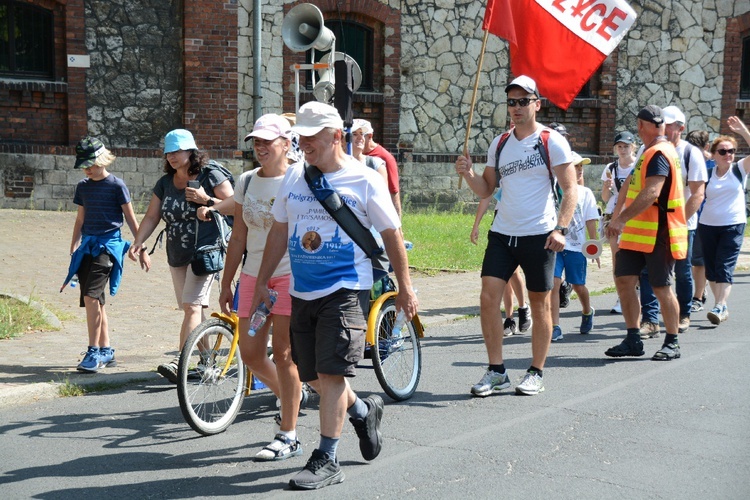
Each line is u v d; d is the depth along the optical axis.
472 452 7.21
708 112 27.75
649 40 27.20
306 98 23.97
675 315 10.51
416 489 6.39
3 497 6.35
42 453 7.35
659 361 10.46
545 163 8.69
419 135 25.39
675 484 6.43
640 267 10.52
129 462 7.13
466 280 16.77
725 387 9.21
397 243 6.43
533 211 8.73
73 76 21.97
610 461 6.94
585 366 10.28
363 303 6.46
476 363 10.57
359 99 24.59
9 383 9.16
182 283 9.47
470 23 25.48
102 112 22.34
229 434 7.93
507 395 9.05
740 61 27.75
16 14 21.69
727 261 12.80
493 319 9.03
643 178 10.40
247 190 7.44
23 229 19.17
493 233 9.01
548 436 7.60
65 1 21.78
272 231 6.75
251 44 23.14
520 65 11.18
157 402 8.95
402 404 8.80
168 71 22.77
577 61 11.00
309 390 9.10
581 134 27.34
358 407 6.74
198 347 8.11
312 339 6.58
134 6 22.36
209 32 22.70
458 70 25.52
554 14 10.96
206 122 22.92
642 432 7.68
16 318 11.91
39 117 22.03
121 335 11.83
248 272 7.45
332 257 6.35
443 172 25.62
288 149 7.44
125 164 22.45
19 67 21.89
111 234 10.05
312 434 7.89
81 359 10.40
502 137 9.01
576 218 11.96
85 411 8.62
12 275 15.02
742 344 11.35
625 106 27.31
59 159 21.95
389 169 11.08
